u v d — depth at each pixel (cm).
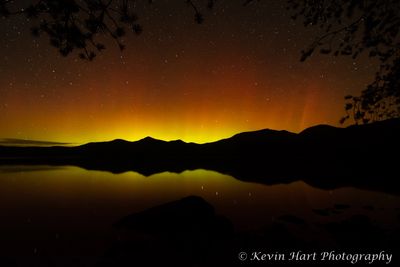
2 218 1119
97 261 673
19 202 1480
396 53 473
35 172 3412
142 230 907
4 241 830
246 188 1989
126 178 2723
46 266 652
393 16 414
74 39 400
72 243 805
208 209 1025
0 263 670
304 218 1080
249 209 1285
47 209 1299
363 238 774
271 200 1516
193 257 677
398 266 604
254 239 795
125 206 1379
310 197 1590
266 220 1069
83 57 426
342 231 850
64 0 362
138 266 620
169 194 1744
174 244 768
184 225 918
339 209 1217
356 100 522
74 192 1819
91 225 999
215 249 730
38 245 791
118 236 857
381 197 1512
